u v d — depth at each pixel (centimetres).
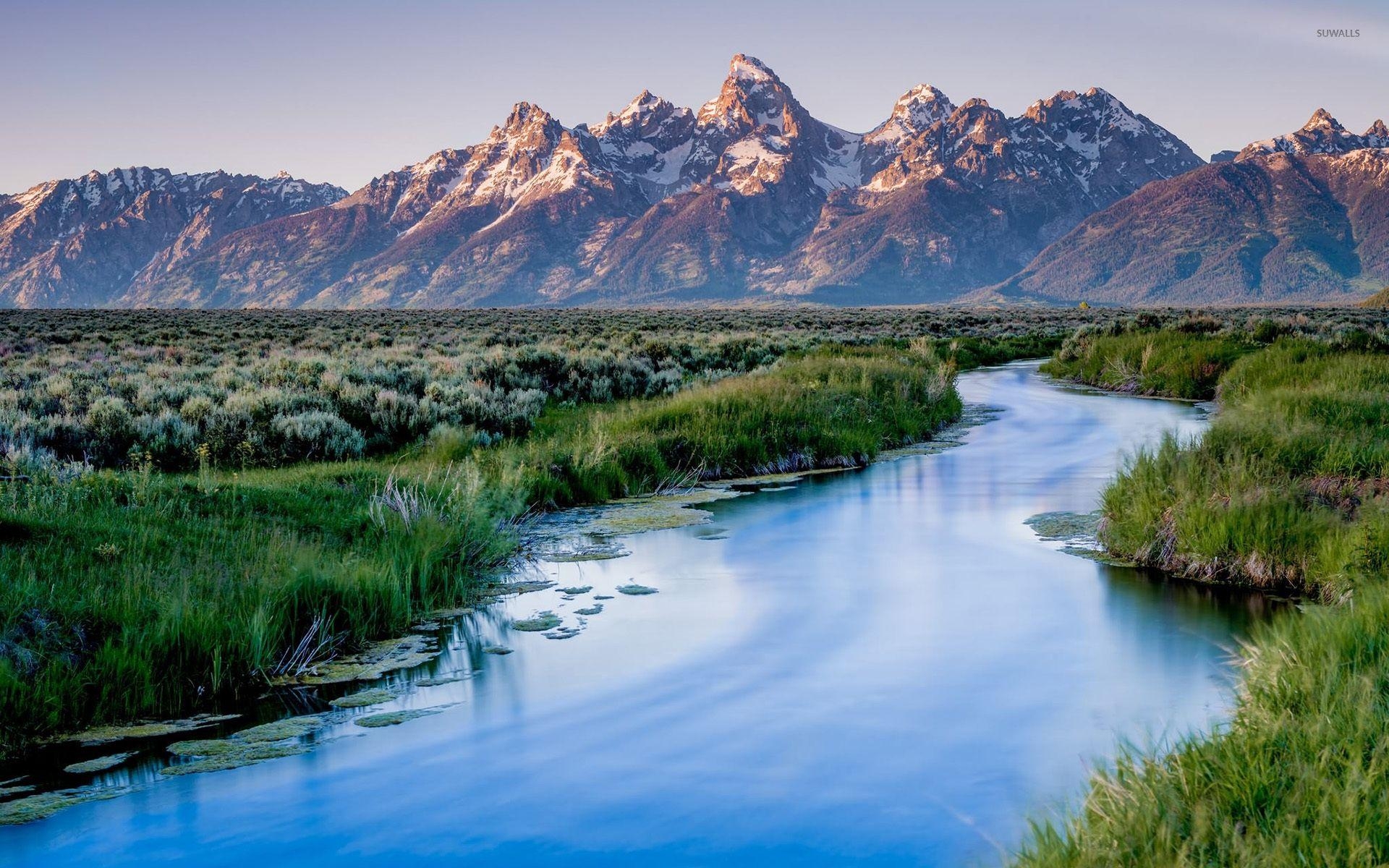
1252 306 16075
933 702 636
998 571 978
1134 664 698
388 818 506
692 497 1451
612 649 770
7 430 1398
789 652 747
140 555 859
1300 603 841
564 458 1505
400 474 1330
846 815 489
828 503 1370
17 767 587
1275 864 357
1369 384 1931
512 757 574
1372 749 429
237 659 724
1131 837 386
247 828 501
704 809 503
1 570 770
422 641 811
